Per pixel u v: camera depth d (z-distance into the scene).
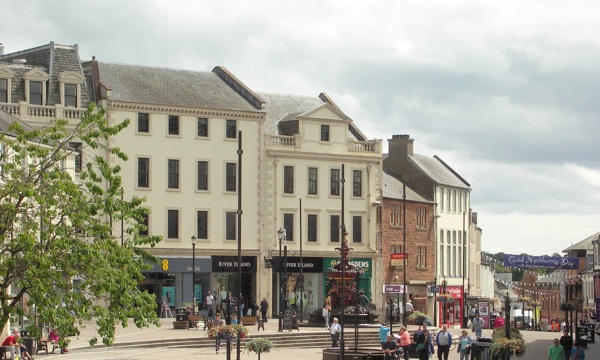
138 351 52.66
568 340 50.53
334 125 86.38
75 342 54.34
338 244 86.12
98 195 37.28
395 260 91.00
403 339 50.34
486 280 128.12
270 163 83.00
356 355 48.22
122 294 34.50
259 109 82.56
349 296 69.19
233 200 81.25
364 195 87.81
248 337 58.25
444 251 102.44
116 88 77.50
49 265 32.62
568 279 117.19
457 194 107.00
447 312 101.62
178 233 78.88
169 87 80.19
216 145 80.62
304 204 84.50
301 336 61.41
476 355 47.53
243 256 81.25
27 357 44.06
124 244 35.94
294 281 83.69
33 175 34.38
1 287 33.56
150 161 77.81
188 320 65.56
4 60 78.38
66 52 76.56
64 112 73.56
